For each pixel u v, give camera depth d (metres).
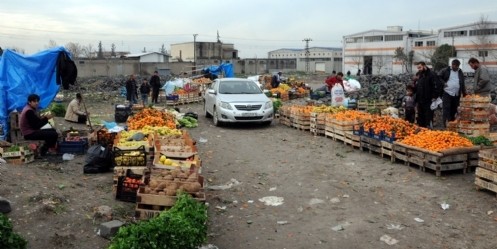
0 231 5.12
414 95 15.07
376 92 26.97
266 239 6.52
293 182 9.46
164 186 7.10
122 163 8.73
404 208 7.72
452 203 7.86
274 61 101.94
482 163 8.30
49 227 6.51
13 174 8.44
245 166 10.98
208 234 6.67
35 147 10.98
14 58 12.98
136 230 5.23
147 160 9.49
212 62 92.81
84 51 116.56
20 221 6.58
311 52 126.56
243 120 17.11
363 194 8.54
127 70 70.94
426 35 96.50
